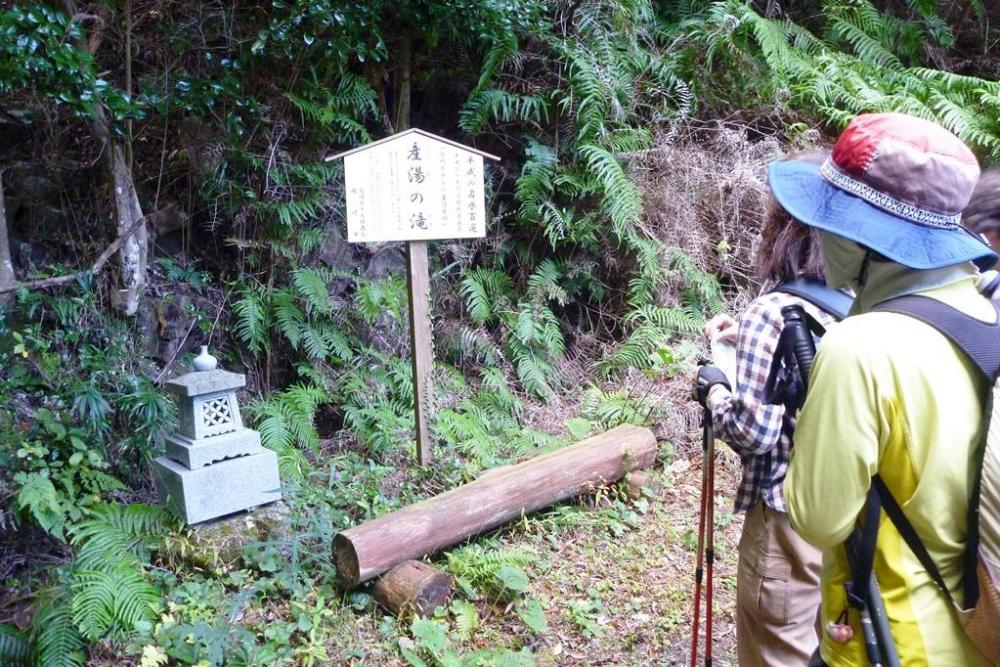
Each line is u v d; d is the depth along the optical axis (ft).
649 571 11.36
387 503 11.94
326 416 15.26
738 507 6.77
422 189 12.86
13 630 9.14
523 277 18.85
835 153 4.64
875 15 22.91
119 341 13.29
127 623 8.80
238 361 15.24
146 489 12.12
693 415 15.40
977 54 24.67
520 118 18.53
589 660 9.55
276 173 15.20
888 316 4.18
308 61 15.19
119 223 13.57
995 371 3.95
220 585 9.79
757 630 6.78
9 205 14.06
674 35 20.30
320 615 9.52
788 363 5.41
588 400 16.46
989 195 6.64
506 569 10.36
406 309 16.61
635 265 18.58
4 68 10.41
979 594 3.86
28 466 10.88
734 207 18.81
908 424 3.96
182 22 14.43
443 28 16.81
